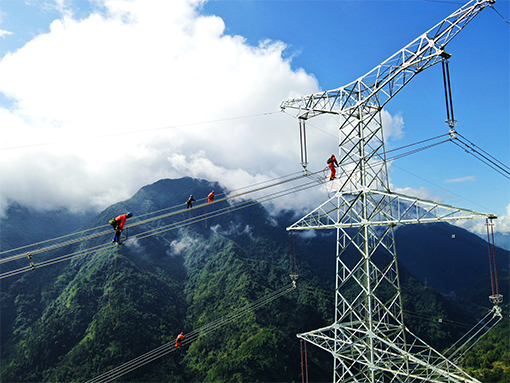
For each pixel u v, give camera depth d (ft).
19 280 598.34
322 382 387.14
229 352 415.03
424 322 493.36
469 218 83.87
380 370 107.55
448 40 86.48
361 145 113.29
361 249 111.96
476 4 79.41
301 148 136.05
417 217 95.81
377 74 106.52
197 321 520.01
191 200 88.12
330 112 124.36
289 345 415.64
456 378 93.25
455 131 94.22
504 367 308.19
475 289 643.86
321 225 118.11
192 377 403.54
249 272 599.98
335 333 114.62
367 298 107.55
